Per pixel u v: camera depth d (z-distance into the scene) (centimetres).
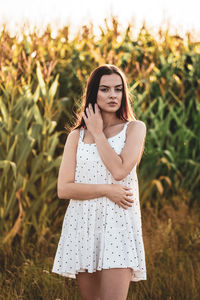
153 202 613
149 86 623
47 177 515
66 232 292
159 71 664
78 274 293
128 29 706
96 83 296
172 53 696
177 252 464
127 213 283
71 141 299
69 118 583
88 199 283
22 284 395
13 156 503
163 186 631
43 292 383
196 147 656
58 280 395
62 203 553
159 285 397
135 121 295
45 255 459
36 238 504
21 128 498
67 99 573
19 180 486
